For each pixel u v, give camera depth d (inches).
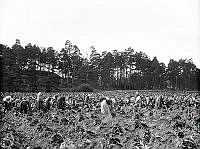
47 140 572.7
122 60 5182.1
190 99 1478.8
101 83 5098.4
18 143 547.5
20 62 4178.2
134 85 5167.3
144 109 1101.7
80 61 5000.0
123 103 1307.8
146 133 587.8
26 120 829.2
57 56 4714.6
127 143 538.9
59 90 3622.0
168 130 643.5
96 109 1054.4
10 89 3093.0
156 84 5275.6
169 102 1222.9
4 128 703.1
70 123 757.9
